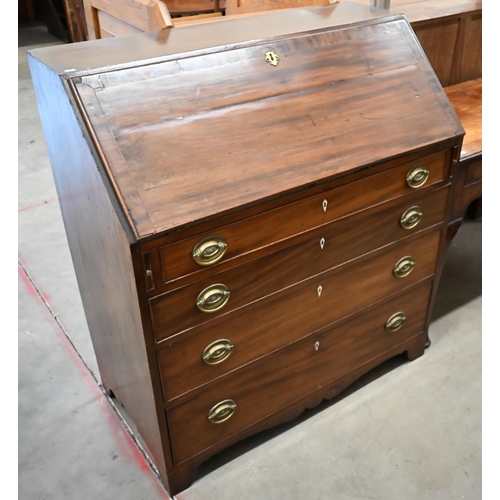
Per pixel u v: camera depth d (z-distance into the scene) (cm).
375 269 163
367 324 174
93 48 138
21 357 208
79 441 174
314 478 161
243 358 146
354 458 166
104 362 177
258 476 162
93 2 213
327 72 142
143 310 119
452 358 202
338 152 135
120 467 166
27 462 168
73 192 138
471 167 172
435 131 151
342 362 175
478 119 196
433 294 189
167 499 156
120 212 109
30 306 235
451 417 179
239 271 130
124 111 116
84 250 148
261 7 230
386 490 157
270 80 134
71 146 125
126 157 113
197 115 123
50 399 190
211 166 120
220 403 149
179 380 136
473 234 274
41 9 582
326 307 157
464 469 163
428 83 156
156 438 147
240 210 121
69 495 158
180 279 121
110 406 187
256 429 163
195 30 155
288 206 129
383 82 148
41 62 128
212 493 157
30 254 270
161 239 112
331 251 147
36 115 424
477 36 226
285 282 142
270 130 129
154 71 122
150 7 166
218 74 129
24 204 313
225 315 134
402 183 152
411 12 211
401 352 195
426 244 174
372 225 153
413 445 170
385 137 143
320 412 182
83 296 171
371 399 186
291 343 155
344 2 189
